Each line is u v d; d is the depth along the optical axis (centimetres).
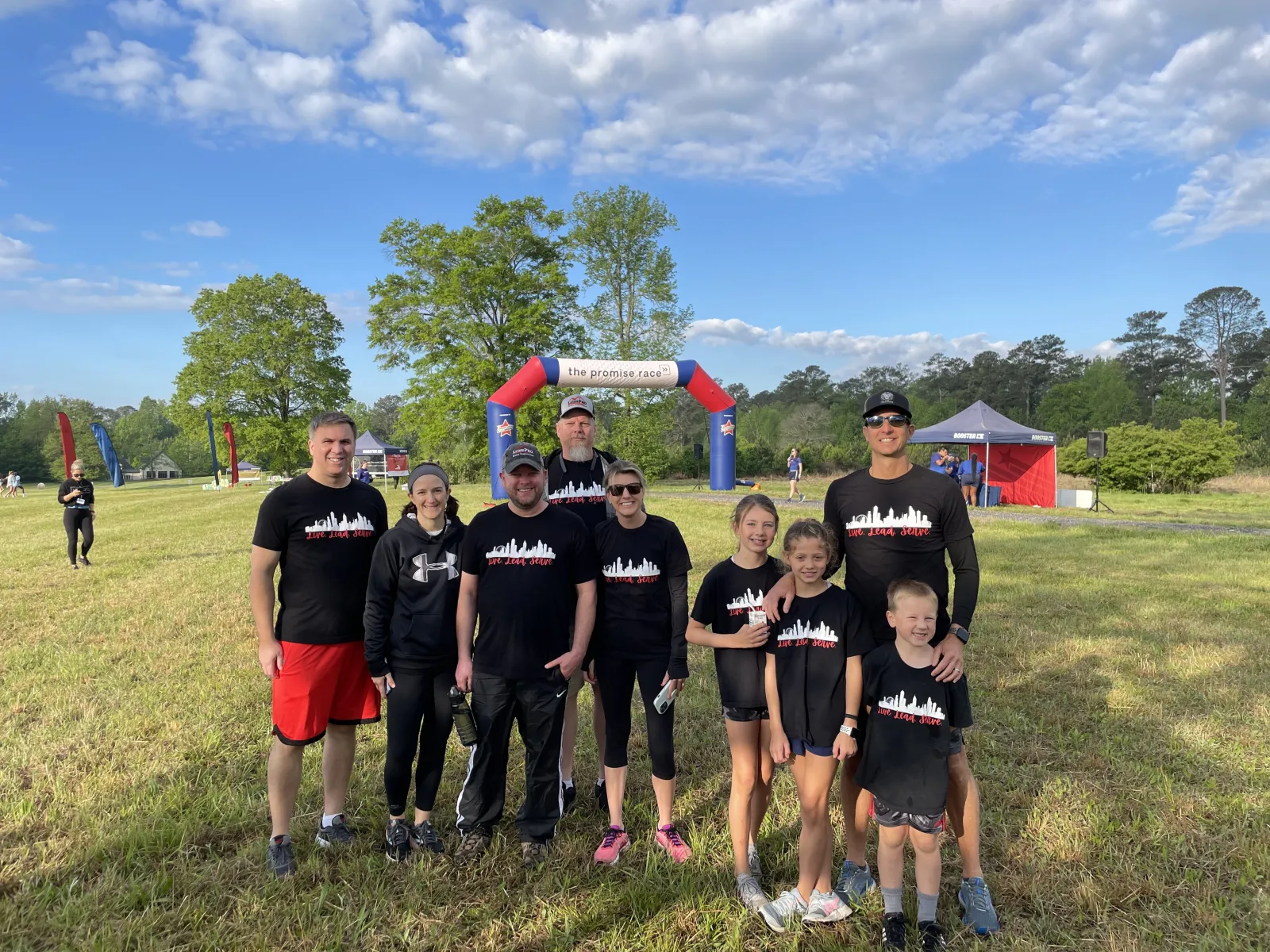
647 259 3569
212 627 673
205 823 321
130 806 333
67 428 2539
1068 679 507
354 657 304
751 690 273
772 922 253
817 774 257
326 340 4272
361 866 291
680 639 303
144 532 1507
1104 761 379
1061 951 240
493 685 296
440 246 3241
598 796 352
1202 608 714
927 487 259
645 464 3578
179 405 4072
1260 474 3055
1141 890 272
